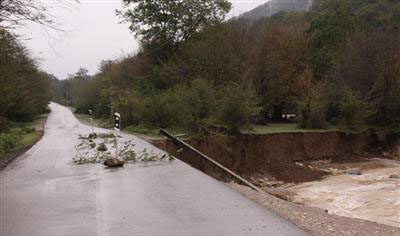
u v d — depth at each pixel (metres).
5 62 19.72
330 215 6.94
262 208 7.05
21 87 29.02
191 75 37.19
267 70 39.97
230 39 41.34
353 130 36.25
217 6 47.00
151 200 7.60
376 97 38.31
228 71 36.78
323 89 39.62
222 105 27.70
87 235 5.50
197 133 26.27
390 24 56.78
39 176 10.35
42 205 7.23
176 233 5.57
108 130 30.75
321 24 49.28
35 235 5.52
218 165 15.89
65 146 18.34
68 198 7.77
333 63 45.31
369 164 31.06
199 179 9.84
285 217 6.48
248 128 29.11
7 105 25.06
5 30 13.54
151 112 28.89
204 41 40.31
